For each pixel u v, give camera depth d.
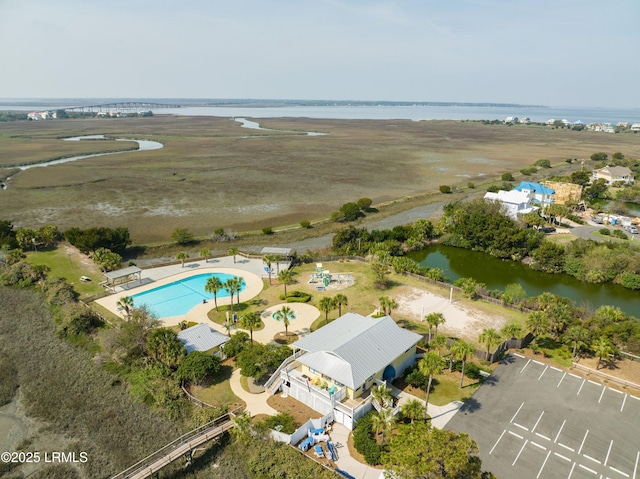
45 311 80.44
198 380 57.94
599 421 52.00
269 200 162.38
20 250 103.75
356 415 50.75
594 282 97.88
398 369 60.47
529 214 128.12
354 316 67.38
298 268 102.44
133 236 123.31
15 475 45.44
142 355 64.50
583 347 65.81
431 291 89.88
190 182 188.12
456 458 34.94
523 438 49.12
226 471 45.97
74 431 51.88
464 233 120.75
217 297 86.88
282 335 71.62
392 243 113.75
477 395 56.66
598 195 171.12
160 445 49.28
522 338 67.94
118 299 84.56
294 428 50.34
